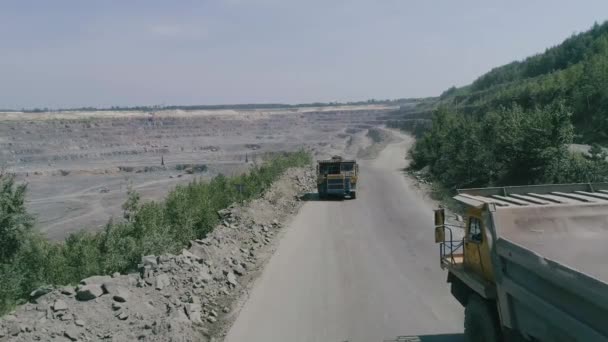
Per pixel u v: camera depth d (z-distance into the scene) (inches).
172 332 342.6
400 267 548.4
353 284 490.0
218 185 1027.3
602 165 813.2
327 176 1093.8
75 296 361.1
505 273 246.7
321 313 412.2
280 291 474.0
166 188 2308.1
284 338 362.9
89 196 2172.7
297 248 651.5
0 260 485.4
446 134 1531.7
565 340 196.4
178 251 569.3
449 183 1180.5
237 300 452.1
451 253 327.0
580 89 1418.6
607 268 210.4
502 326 254.2
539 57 3454.7
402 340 353.1
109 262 491.2
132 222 646.5
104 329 334.6
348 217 876.6
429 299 439.8
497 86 3572.8
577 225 248.8
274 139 6008.9
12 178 542.9
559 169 836.0
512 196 305.1
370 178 1510.8
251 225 755.4
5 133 5201.8
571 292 187.8
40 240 590.6
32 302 357.4
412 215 879.7
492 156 1025.5
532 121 909.2
